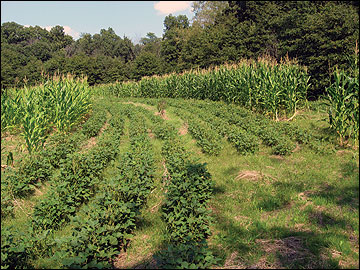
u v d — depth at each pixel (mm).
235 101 17953
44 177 8188
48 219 5586
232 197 6613
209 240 5070
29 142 10031
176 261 4023
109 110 21359
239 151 9602
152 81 31531
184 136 12305
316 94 19328
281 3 34250
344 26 16719
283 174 7555
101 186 7367
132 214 5121
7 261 4453
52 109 13062
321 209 5664
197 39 48250
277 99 13531
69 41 85000
